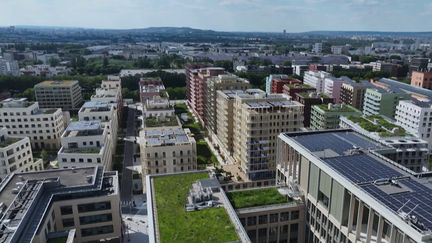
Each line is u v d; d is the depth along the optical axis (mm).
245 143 187375
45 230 101188
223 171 195125
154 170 160250
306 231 115875
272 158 188250
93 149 169250
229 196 117125
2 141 172500
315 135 134750
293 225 114875
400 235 78125
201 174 118625
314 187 109938
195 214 92312
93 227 121625
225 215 92062
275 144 186000
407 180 95188
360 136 135000
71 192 116125
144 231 139500
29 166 180625
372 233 92625
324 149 117562
